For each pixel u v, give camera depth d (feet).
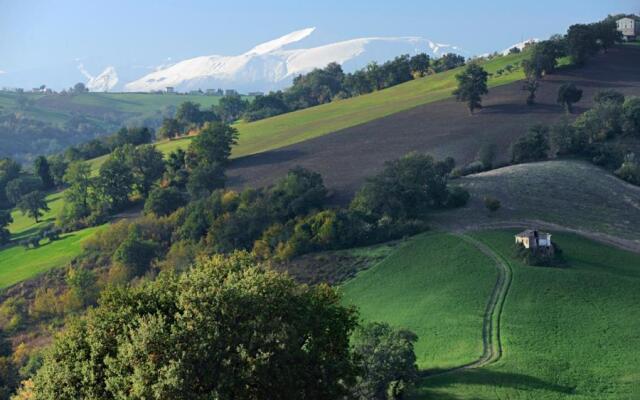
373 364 261.65
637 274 375.04
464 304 345.10
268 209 483.51
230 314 165.99
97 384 163.22
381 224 449.89
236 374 158.10
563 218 467.11
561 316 321.93
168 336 158.30
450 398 257.55
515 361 281.33
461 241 424.05
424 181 485.56
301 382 165.68
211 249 471.21
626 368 271.49
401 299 364.38
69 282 465.88
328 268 422.41
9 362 382.63
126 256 481.46
